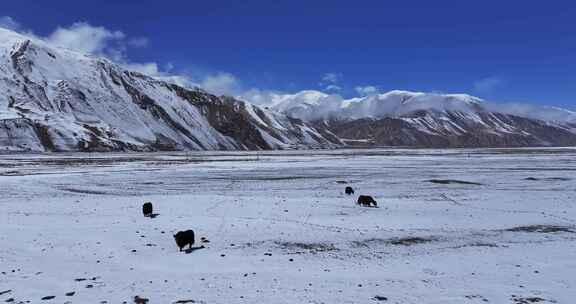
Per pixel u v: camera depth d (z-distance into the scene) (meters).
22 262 18.44
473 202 36.53
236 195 41.56
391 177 63.59
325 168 85.44
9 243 21.52
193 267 18.02
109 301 13.78
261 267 18.02
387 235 23.78
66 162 111.00
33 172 73.12
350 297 14.18
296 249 20.94
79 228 24.98
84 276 16.62
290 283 15.78
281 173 72.69
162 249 20.78
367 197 33.53
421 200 37.69
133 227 25.23
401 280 16.17
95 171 76.25
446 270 17.62
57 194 43.06
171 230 24.52
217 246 21.31
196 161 119.50
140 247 21.05
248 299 13.97
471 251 20.77
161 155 178.88
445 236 23.78
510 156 149.00
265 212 30.17
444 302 13.72
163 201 35.31
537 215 30.23
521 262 18.75
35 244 21.41
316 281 16.05
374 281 16.05
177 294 14.48
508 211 31.92
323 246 21.50
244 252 20.34
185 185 52.81
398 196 41.06
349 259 19.33
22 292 14.73
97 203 34.91
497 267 17.98
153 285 15.51
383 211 31.39
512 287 15.27
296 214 29.59
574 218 29.16
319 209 31.62
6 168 84.44
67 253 19.91
